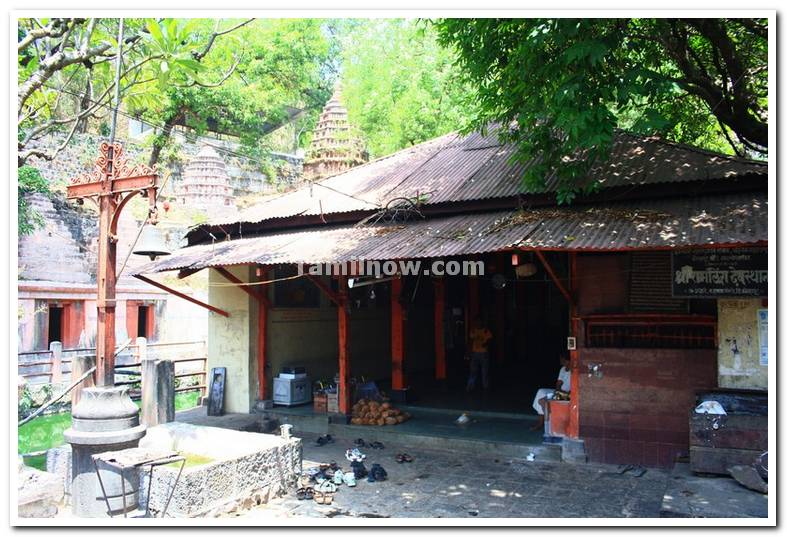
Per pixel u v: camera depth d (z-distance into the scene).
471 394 14.10
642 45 9.70
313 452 10.27
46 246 18.83
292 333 14.09
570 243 8.20
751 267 8.00
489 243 8.93
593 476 8.49
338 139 24.25
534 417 11.56
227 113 27.56
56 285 18.38
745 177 8.79
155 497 6.80
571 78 7.83
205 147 26.61
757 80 11.33
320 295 15.10
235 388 13.23
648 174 9.50
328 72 36.66
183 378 18.59
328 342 15.27
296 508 7.44
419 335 17.95
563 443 9.35
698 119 12.96
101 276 6.89
